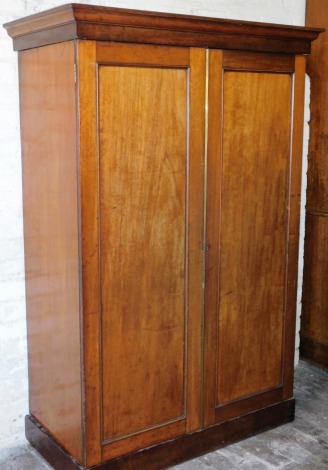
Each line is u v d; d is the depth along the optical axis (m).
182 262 2.35
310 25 3.25
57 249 2.25
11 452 2.61
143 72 2.12
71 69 2.01
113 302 2.21
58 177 2.18
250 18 3.11
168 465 2.46
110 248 2.16
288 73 2.50
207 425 2.55
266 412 2.73
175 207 2.29
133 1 2.71
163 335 2.35
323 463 2.53
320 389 3.19
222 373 2.55
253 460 2.54
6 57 2.39
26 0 2.42
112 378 2.26
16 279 2.55
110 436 2.30
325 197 3.27
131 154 2.15
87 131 2.03
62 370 2.33
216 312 2.48
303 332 3.50
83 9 1.91
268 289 2.62
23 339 2.61
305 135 3.29
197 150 2.29
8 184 2.47
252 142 2.44
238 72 2.35
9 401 2.62
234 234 2.47
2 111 2.41
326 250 3.31
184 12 2.88
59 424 2.40
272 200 2.55
